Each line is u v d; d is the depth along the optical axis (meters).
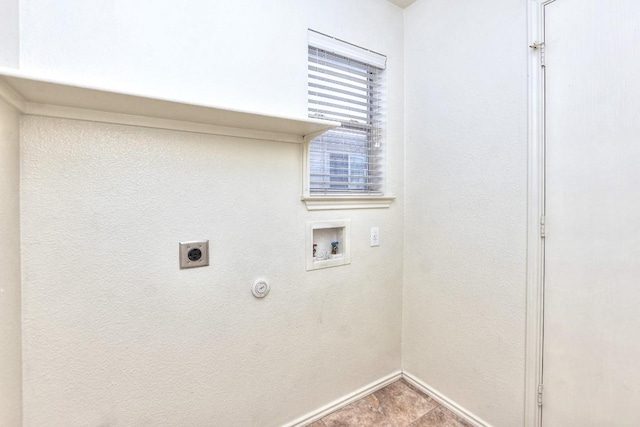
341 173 1.78
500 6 1.44
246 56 1.35
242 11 1.34
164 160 1.21
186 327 1.28
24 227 0.99
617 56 1.10
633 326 1.09
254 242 1.42
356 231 1.78
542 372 1.34
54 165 1.02
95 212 1.09
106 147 1.10
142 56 1.13
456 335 1.68
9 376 0.91
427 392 1.85
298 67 1.50
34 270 1.00
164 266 1.22
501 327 1.47
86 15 1.04
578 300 1.23
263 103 1.40
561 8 1.24
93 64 1.05
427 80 1.80
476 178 1.56
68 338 1.06
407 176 1.95
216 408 1.36
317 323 1.65
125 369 1.16
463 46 1.60
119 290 1.14
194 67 1.23
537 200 1.33
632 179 1.08
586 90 1.18
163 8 1.17
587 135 1.18
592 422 1.20
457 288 1.67
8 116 0.88
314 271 1.62
